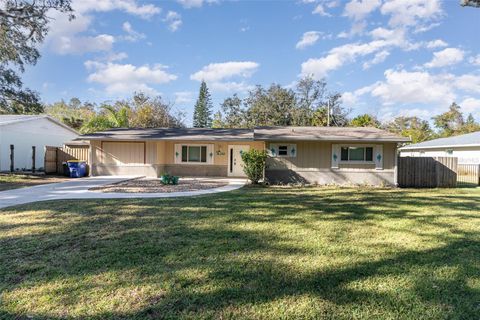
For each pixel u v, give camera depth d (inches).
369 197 394.0
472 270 153.3
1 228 223.5
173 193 412.5
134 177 641.0
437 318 110.2
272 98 1439.5
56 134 901.8
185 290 129.5
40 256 167.3
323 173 563.5
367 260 166.1
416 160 568.7
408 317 110.5
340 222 251.3
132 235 207.3
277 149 567.8
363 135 556.4
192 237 204.2
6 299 120.8
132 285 133.7
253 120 1450.5
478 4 472.1
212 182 567.5
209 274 145.9
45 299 121.0
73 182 540.7
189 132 706.2
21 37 649.6
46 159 695.7
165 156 709.9
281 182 564.7
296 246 188.5
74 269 150.4
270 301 121.0
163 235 207.9
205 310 114.0
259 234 213.6
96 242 191.8
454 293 129.2
